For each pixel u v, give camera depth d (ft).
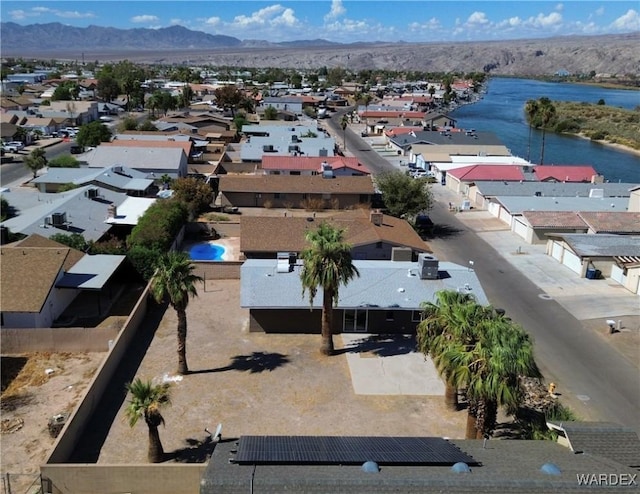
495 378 72.28
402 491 54.49
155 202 203.31
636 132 494.59
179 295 103.71
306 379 110.93
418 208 211.00
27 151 352.28
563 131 530.27
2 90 650.02
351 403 103.55
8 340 117.60
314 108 622.95
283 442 68.95
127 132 367.86
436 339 81.66
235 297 147.84
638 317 145.48
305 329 130.00
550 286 164.96
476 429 80.18
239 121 446.19
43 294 123.95
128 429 94.43
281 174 273.13
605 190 251.39
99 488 80.12
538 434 77.71
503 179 271.49
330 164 271.90
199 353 119.34
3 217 186.70
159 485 80.38
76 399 102.22
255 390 106.63
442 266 147.64
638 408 107.34
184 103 573.74
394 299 129.08
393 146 400.88
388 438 71.72
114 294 147.74
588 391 112.27
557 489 55.67
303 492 54.24
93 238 173.17
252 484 55.01
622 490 56.03
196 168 303.48
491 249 196.95
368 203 244.22
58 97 558.56
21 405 100.22
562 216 205.05
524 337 75.61
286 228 173.88
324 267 109.91
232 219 222.48
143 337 125.08
